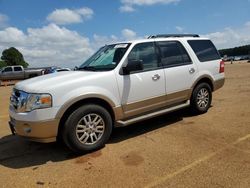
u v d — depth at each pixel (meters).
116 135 5.69
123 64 5.24
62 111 4.49
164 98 5.82
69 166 4.36
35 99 4.42
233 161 4.10
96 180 3.83
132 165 4.21
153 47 5.81
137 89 5.35
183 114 6.89
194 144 4.86
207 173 3.79
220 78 7.12
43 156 4.86
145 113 5.61
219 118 6.34
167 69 5.87
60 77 4.92
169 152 4.59
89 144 4.79
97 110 4.80
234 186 3.43
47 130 4.44
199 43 6.81
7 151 5.25
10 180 4.03
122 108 5.18
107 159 4.50
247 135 5.11
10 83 29.31
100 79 4.91
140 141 5.23
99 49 6.37
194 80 6.41
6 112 9.28
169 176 3.79
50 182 3.88
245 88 10.73
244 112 6.71
